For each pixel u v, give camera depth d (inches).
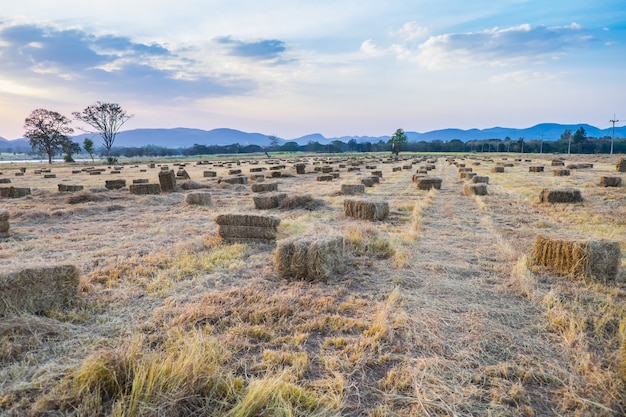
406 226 378.9
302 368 130.8
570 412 112.0
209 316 169.5
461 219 413.1
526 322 166.9
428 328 159.6
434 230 358.6
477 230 359.3
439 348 145.0
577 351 141.3
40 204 534.3
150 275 231.1
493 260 261.6
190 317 165.9
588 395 118.3
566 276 221.8
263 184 700.7
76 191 692.7
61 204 534.9
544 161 1827.0
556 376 127.0
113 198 597.9
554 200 516.4
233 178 840.9
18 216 429.7
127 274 230.1
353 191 652.7
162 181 677.9
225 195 660.1
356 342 149.5
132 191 655.8
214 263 255.3
